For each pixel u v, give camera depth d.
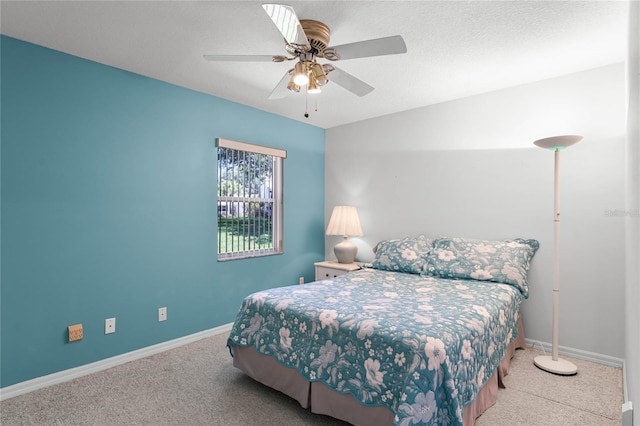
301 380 2.06
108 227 2.72
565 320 2.91
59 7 1.94
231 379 2.49
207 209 3.39
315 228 4.61
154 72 2.87
